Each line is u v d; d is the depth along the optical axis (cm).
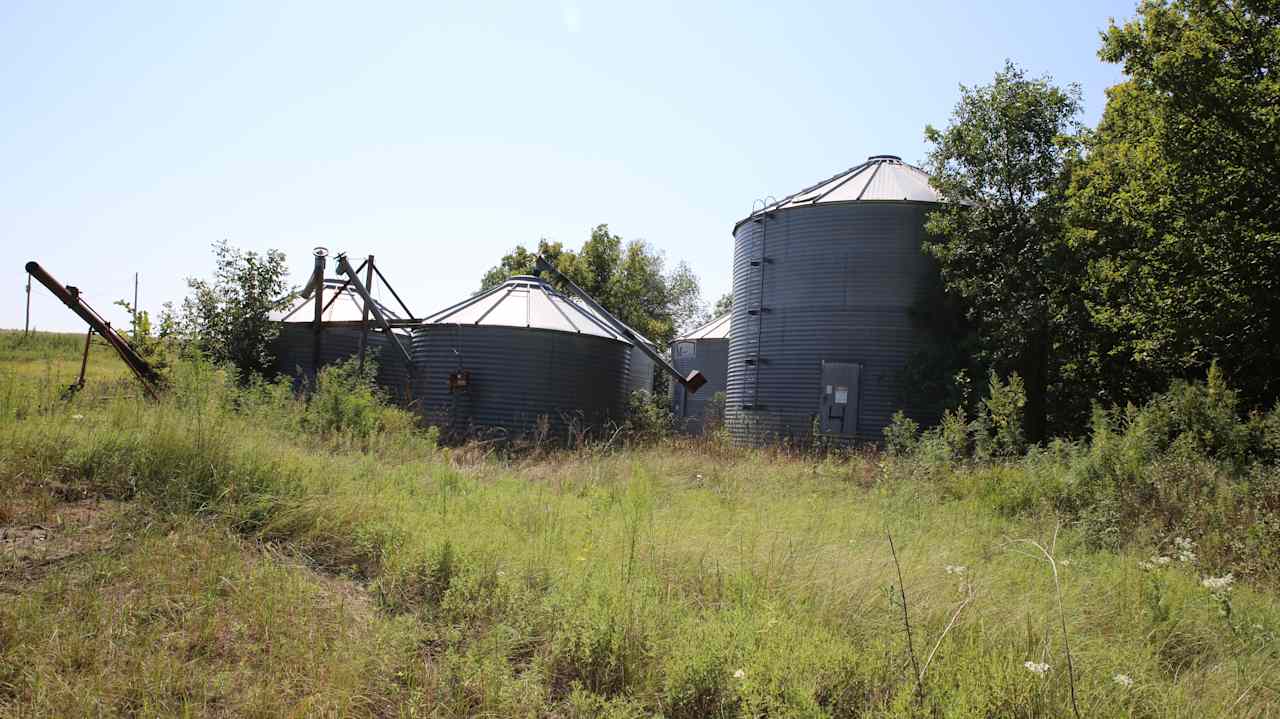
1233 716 461
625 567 622
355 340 2697
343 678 415
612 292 5088
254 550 613
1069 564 784
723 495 1202
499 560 609
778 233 2575
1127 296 2117
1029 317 2138
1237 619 629
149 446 759
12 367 1162
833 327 2450
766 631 497
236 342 2458
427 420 2411
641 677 465
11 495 656
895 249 2428
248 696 399
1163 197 1922
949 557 775
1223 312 1856
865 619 560
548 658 478
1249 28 1894
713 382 3569
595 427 2522
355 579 590
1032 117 2306
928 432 1706
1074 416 2378
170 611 480
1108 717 430
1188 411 1398
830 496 1273
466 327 2486
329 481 805
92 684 392
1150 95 2056
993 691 434
